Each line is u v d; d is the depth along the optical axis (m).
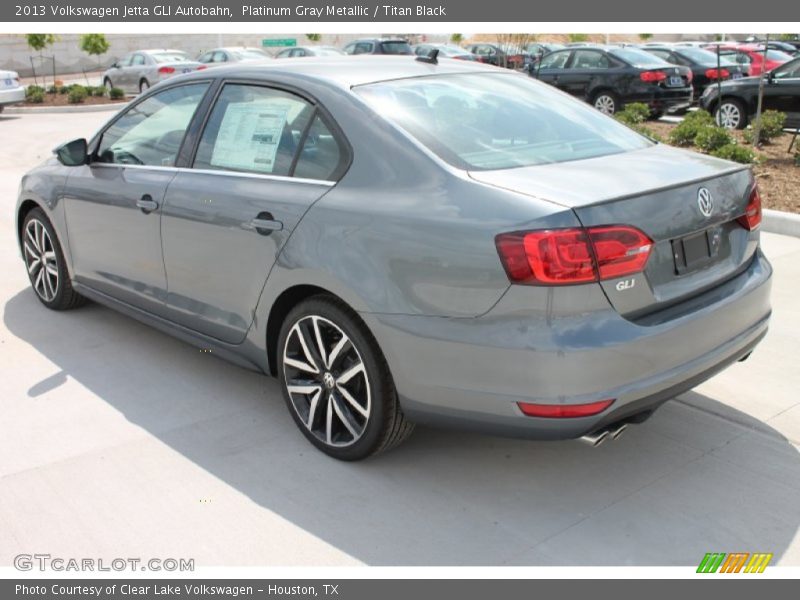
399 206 3.14
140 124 4.58
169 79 4.52
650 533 3.06
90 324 5.32
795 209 7.44
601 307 2.83
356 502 3.28
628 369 2.87
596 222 2.79
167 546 3.03
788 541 3.00
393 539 3.05
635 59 15.26
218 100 4.12
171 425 3.93
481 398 2.97
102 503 3.29
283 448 3.71
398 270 3.09
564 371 2.79
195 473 3.51
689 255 3.13
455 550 2.98
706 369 3.16
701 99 13.77
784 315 5.17
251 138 3.87
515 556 2.95
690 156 3.59
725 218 3.28
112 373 4.54
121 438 3.81
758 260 3.60
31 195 5.31
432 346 3.03
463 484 3.40
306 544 3.03
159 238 4.23
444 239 2.96
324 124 3.55
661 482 3.38
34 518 3.20
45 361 4.72
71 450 3.71
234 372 4.54
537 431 2.90
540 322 2.79
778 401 4.07
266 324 3.73
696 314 3.06
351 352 3.42
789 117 12.38
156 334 5.13
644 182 3.04
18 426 3.93
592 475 3.45
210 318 4.07
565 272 2.75
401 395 3.21
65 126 17.28
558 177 3.06
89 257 4.91
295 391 3.69
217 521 3.17
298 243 3.44
